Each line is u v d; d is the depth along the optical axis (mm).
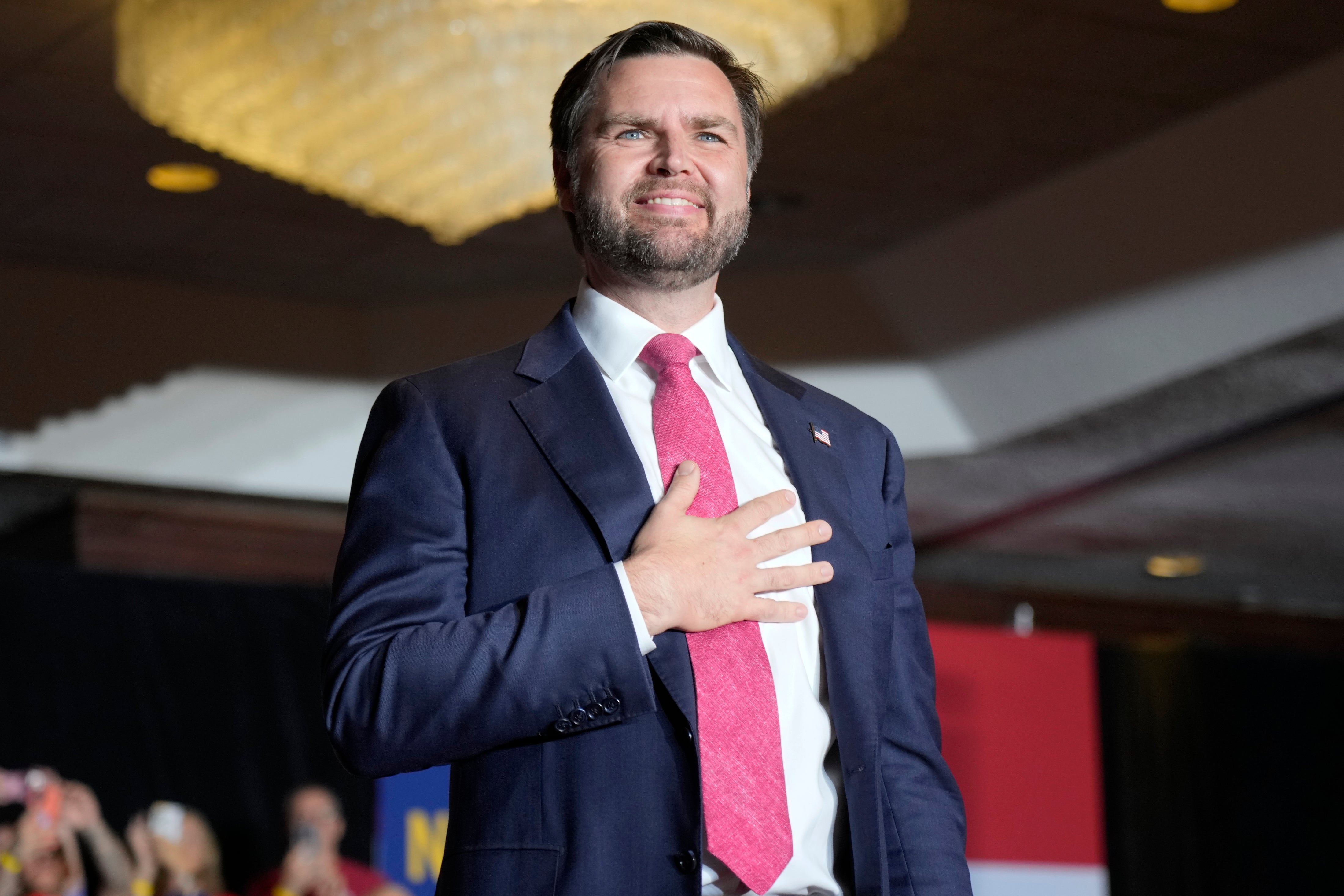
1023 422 9398
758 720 1978
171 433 9945
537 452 2098
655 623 1917
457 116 5211
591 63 2338
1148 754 11383
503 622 1911
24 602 8789
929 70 7109
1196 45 6934
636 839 1901
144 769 8828
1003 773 10758
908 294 9625
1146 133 7996
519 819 1931
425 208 6039
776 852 1933
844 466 2346
